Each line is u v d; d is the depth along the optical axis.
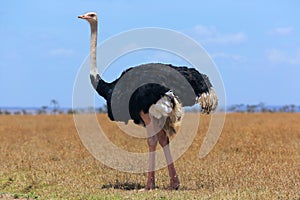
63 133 71.00
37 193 33.28
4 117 122.50
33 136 67.12
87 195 31.19
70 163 44.03
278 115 119.88
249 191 31.77
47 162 44.66
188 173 38.72
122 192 32.44
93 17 37.00
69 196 31.45
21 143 59.78
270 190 31.73
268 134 64.25
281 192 31.16
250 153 48.59
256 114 125.81
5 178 37.88
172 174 34.16
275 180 35.16
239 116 113.56
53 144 58.56
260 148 51.16
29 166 42.66
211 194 30.86
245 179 35.75
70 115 132.88
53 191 33.38
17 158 46.75
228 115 118.31
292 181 34.81
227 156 46.78
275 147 52.09
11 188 35.06
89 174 39.41
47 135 68.69
